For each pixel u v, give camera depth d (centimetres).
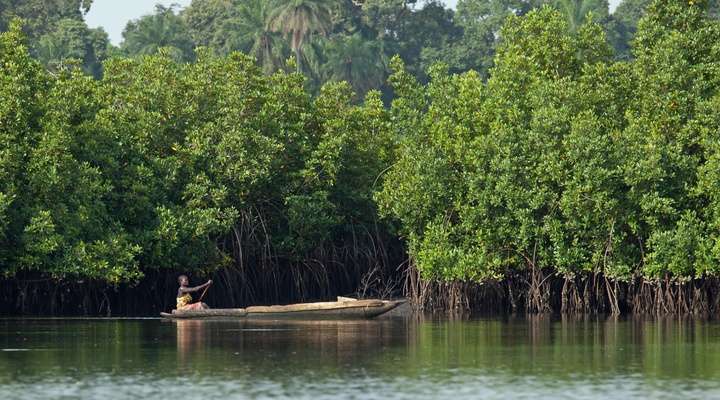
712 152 16600
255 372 10588
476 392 9600
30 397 9394
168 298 18375
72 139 16650
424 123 18662
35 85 16862
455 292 17750
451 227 17638
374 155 19788
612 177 16450
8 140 16038
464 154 17588
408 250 18888
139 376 10362
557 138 16888
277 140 18725
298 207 18838
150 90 18138
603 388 9781
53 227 16025
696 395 9456
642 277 17038
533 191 16838
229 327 14900
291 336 13638
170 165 17825
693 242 16100
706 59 17312
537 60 18638
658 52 17125
